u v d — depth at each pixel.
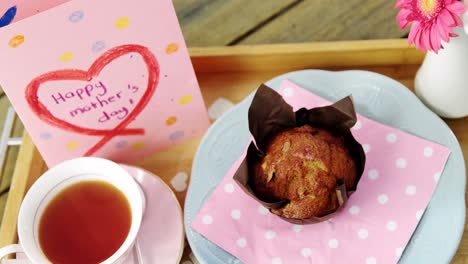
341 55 0.50
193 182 0.46
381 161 0.45
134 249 0.43
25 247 0.40
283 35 0.56
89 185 0.44
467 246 0.43
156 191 0.45
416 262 0.41
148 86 0.43
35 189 0.42
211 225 0.43
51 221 0.42
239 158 0.46
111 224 0.42
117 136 0.46
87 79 0.40
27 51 0.36
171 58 0.42
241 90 0.51
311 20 0.57
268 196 0.42
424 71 0.46
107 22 0.37
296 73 0.49
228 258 0.43
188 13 0.58
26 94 0.39
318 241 0.42
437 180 0.43
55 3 0.40
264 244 0.43
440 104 0.46
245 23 0.57
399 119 0.47
